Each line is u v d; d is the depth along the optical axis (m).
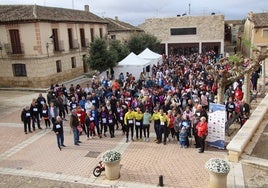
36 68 27.58
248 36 46.97
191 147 13.48
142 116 14.35
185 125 13.48
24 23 26.81
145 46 40.59
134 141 14.45
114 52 29.08
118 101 16.39
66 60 31.45
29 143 14.72
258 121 14.68
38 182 10.70
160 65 31.48
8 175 11.32
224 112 12.89
